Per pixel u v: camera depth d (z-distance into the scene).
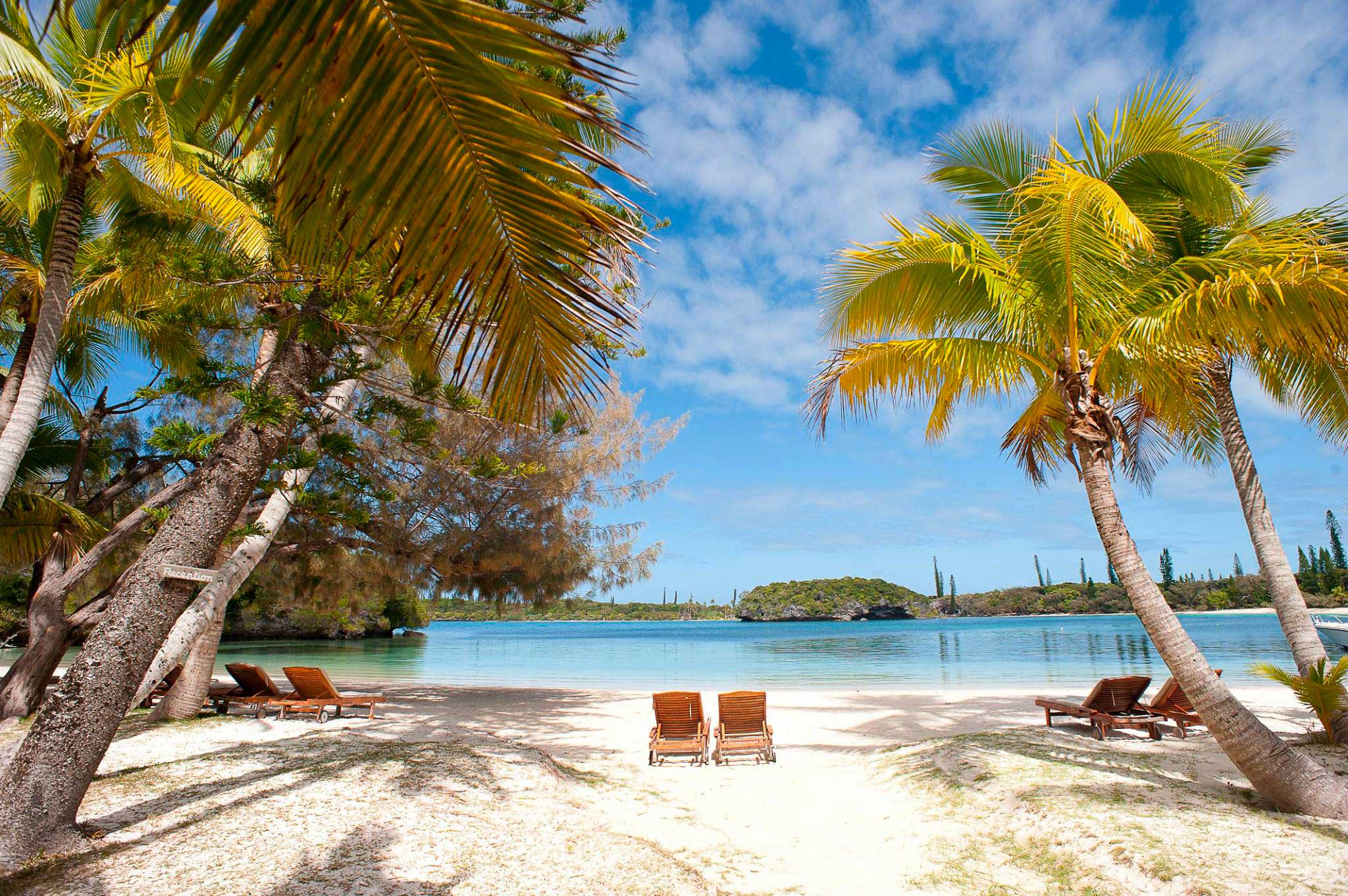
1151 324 6.09
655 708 9.38
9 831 4.53
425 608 49.59
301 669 11.03
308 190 1.69
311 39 1.42
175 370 11.79
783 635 68.44
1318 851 4.63
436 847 4.93
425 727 11.02
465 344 1.87
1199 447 10.66
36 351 6.88
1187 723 9.05
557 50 1.43
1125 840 4.89
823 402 8.26
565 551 13.80
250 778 6.49
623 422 14.48
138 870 4.42
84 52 7.06
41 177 8.05
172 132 7.18
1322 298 5.32
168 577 5.14
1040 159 6.98
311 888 4.24
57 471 13.12
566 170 1.58
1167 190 7.38
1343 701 7.73
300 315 5.96
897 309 7.64
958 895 4.64
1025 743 8.26
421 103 1.53
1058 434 8.93
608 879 4.63
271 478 7.22
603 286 1.82
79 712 4.85
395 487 12.34
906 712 13.24
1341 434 9.08
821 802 7.07
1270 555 8.38
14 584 18.33
